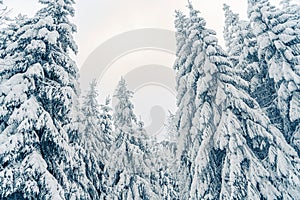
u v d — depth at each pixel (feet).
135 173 57.62
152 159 64.85
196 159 48.62
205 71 52.49
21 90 37.09
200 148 49.16
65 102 39.68
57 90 40.16
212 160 49.34
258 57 59.47
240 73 58.80
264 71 60.64
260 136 47.98
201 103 51.57
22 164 34.09
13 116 35.47
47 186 33.99
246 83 52.26
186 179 57.11
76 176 42.63
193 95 57.41
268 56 57.52
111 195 53.72
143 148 63.10
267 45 56.75
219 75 52.03
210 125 50.49
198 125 51.70
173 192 66.39
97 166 53.88
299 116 50.52
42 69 39.11
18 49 42.22
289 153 46.50
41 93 39.27
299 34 58.03
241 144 44.91
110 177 57.00
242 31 65.05
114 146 61.87
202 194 47.06
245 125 48.47
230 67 52.75
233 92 48.98
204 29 57.00
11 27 46.80
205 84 51.21
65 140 39.68
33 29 42.22
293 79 51.90
